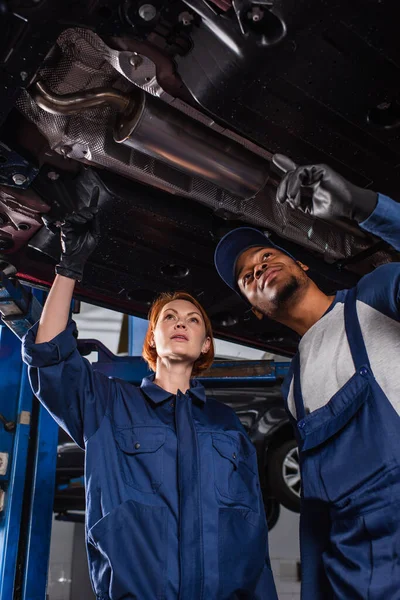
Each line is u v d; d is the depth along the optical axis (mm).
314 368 1291
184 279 1831
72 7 1021
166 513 1303
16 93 1150
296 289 1387
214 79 1145
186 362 1628
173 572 1234
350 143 1298
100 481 1325
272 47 1062
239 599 1317
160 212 1519
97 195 1467
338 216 976
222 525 1322
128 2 1037
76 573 4730
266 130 1249
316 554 1320
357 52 1089
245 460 1540
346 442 1182
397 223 977
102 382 1527
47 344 1394
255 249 1529
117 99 1262
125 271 1770
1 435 2381
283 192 993
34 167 1382
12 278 1812
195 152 1338
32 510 2297
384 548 1076
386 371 1167
